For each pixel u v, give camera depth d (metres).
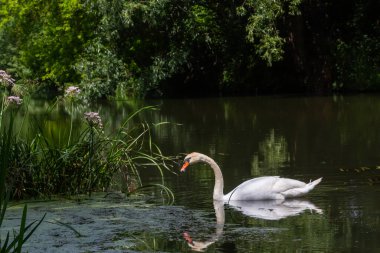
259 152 15.92
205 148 16.80
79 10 37.81
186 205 10.71
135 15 32.50
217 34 35.31
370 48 34.94
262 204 10.72
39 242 8.71
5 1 40.44
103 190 11.98
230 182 12.53
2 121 11.30
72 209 10.55
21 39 41.62
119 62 33.62
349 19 36.38
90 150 11.93
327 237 8.66
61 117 25.84
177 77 37.31
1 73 11.26
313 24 34.84
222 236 8.84
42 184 11.62
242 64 35.94
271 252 8.08
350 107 26.23
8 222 9.76
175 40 34.41
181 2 33.88
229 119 23.84
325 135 18.55
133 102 32.97
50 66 39.44
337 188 11.63
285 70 36.19
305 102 29.25
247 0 31.30
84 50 36.69
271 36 31.08
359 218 9.59
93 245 8.55
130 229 9.29
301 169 13.52
